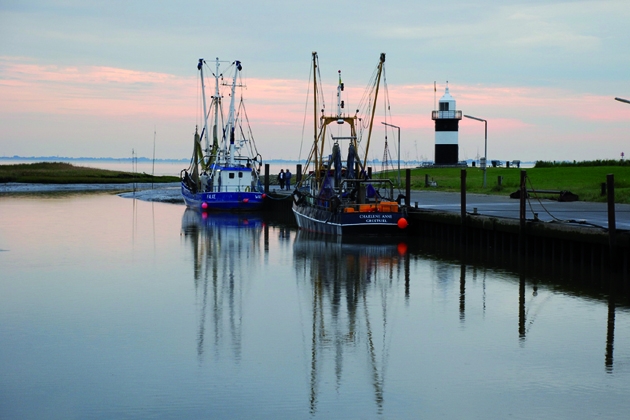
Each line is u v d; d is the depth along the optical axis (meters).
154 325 21.75
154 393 15.88
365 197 41.00
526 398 15.42
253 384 16.39
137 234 45.34
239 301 25.17
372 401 15.34
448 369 17.31
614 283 25.86
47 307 24.09
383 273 30.03
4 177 116.31
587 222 29.89
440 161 110.56
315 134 47.56
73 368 17.55
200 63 66.62
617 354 18.27
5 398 15.61
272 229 48.59
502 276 28.44
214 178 63.19
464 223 35.38
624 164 95.69
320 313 23.30
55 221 53.62
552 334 20.16
